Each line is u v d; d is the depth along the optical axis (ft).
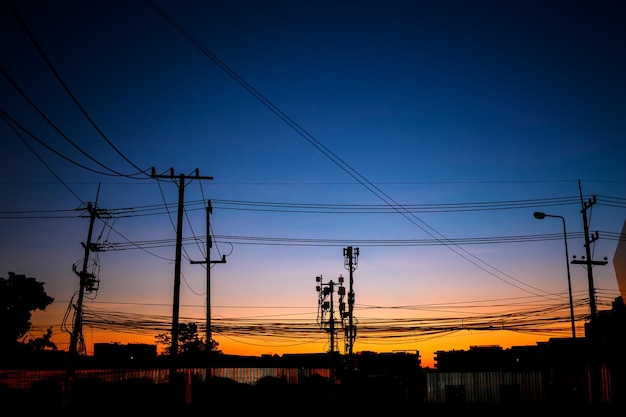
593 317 118.32
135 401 113.50
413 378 162.61
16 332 153.99
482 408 144.05
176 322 101.50
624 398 121.29
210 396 126.72
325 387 156.97
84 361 148.36
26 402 99.09
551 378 148.05
